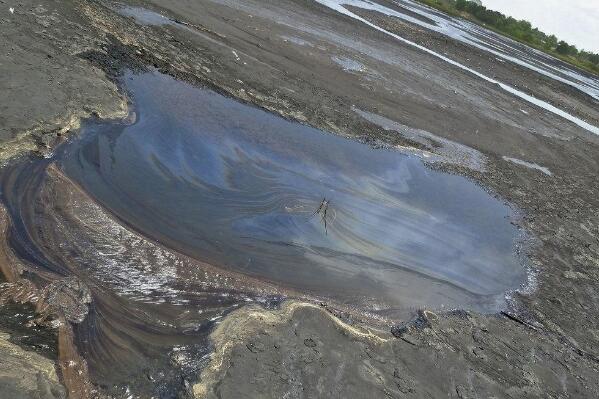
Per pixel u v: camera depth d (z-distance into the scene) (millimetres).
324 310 8281
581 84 38562
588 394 8539
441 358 8188
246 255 9102
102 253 7926
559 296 11086
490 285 10758
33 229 7902
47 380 5766
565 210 15508
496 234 12797
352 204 11766
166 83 13812
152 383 6301
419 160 15297
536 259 12234
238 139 12516
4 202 8180
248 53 18375
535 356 8992
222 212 9898
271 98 15484
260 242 9523
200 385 6359
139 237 8531
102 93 11844
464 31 42844
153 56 15016
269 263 9125
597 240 14242
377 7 37625
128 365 6441
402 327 8719
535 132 22156
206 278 8219
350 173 13023
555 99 29750
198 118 12727
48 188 8750
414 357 8039
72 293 7086
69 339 6465
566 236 13859
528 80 31938
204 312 7590
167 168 10508
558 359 9117
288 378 6848
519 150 19438
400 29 32406
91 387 6016
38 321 6547
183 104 13094
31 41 12633
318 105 16328
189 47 16844
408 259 10656
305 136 13992
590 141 23812
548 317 10242
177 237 8883
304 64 19562
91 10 16281
